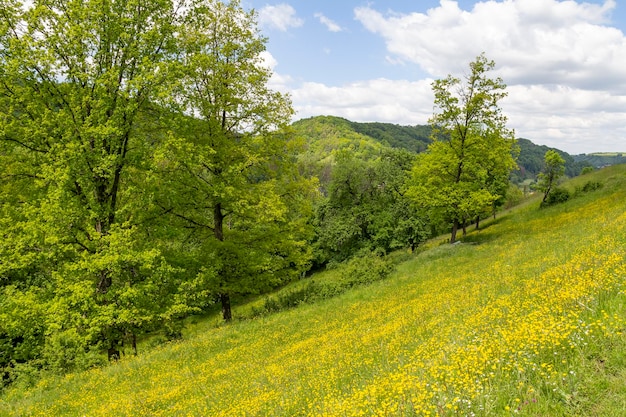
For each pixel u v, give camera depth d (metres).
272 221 20.61
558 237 19.64
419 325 10.27
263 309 23.16
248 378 9.38
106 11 14.53
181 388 10.02
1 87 13.96
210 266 18.81
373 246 43.22
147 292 15.66
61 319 13.70
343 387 6.68
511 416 4.05
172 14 16.64
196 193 18.14
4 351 18.84
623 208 20.95
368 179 45.56
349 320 14.59
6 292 14.90
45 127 14.39
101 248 14.79
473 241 30.98
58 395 11.88
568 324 5.30
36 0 14.29
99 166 14.36
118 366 13.96
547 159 42.59
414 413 4.51
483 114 28.91
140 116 16.45
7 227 14.79
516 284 11.29
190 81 17.62
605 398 4.02
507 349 5.43
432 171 31.08
